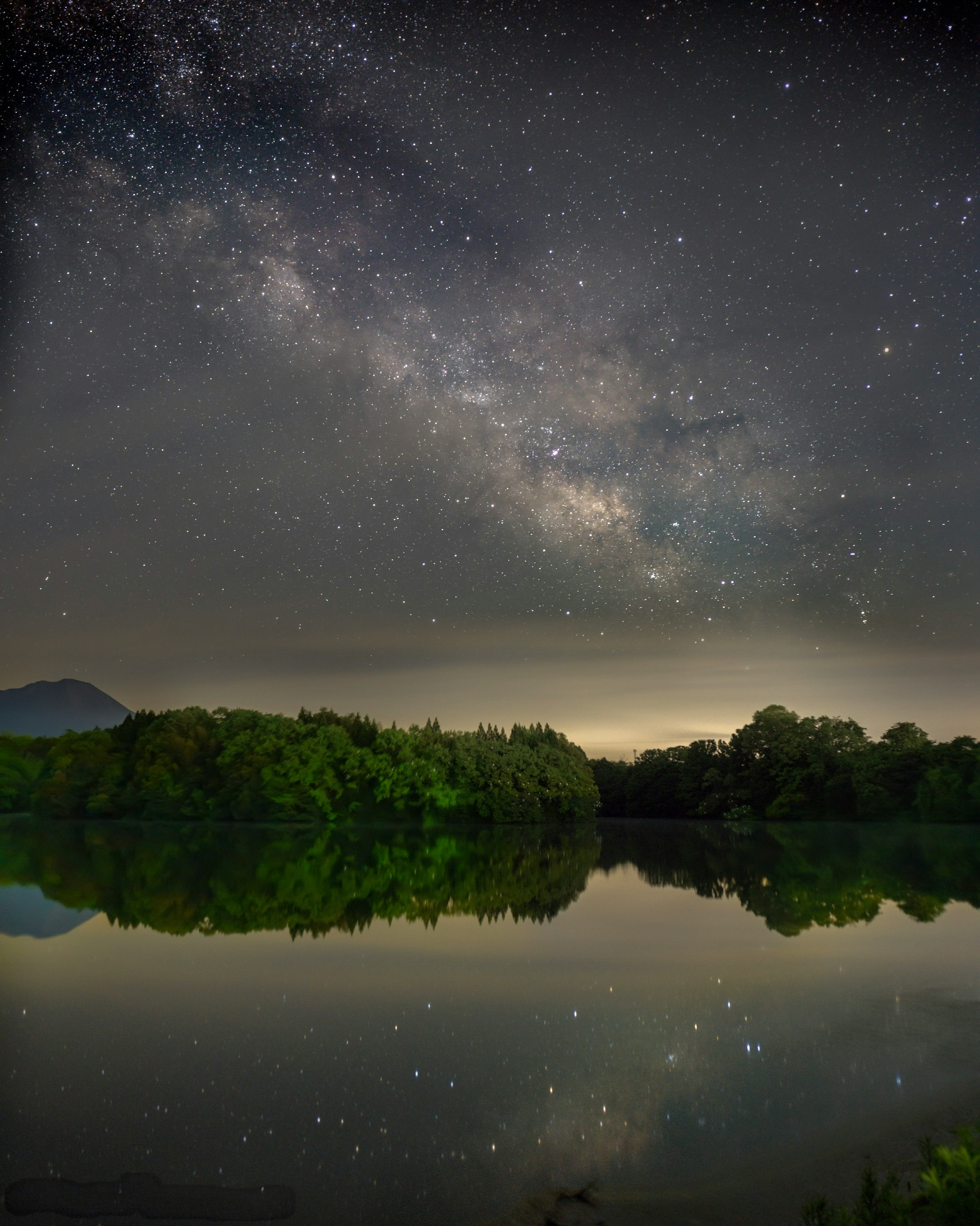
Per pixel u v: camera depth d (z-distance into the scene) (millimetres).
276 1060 15156
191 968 23219
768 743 105375
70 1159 10867
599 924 30188
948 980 19828
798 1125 11414
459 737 109688
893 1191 7344
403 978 21750
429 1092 13273
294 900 37406
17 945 26719
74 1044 16203
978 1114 11484
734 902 35625
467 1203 9461
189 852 61938
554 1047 15492
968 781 76562
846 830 80625
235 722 96312
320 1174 10367
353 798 99125
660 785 128500
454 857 61562
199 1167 10539
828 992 18922
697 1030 16250
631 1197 9492
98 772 96312
